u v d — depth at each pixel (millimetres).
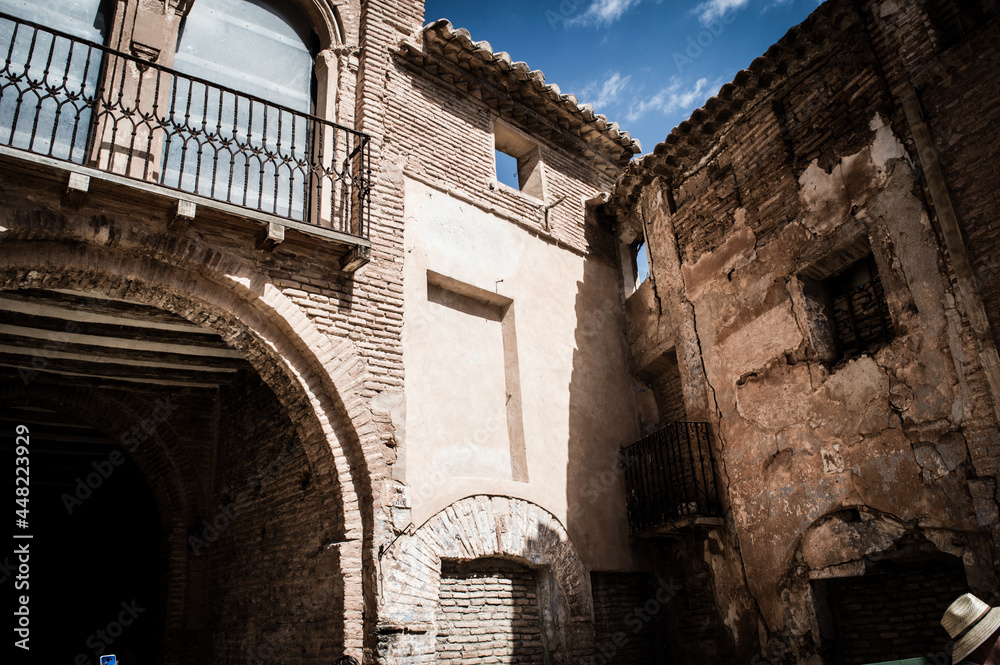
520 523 8977
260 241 7629
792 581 8047
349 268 8273
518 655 8523
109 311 8578
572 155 12453
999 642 3980
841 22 8281
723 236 9727
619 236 12422
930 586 7207
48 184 6562
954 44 7203
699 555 9430
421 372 8703
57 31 6602
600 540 9766
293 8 9844
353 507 7609
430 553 7938
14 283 6688
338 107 9375
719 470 9203
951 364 6809
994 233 6629
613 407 10867
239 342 7875
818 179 8469
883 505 7219
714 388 9492
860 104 8102
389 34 10141
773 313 8781
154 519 12398
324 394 7895
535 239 11047
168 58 8273
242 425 10297
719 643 8898
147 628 11750
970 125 6969
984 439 6441
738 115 9688
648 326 11109
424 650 7477
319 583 7656
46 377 10305
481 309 10102
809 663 7734
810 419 8125
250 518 9555
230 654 9312
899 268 7406
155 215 7148
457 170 10312
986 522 6316
